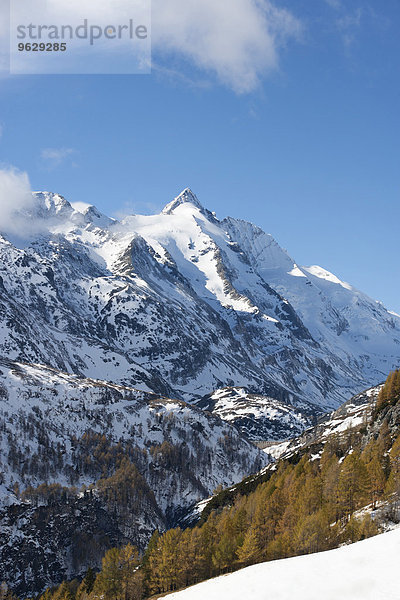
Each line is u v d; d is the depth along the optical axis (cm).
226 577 8881
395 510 12469
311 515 12588
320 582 6425
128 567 14538
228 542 13362
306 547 11881
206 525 14750
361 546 7362
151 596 13625
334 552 7525
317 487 14538
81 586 15650
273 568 7806
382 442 17000
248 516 15412
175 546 13675
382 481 13700
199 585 9356
